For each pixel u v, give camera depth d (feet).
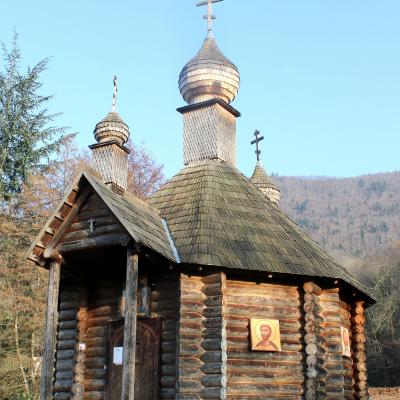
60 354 52.03
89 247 44.93
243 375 45.78
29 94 108.88
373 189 640.58
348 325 58.44
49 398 42.96
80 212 46.55
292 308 49.52
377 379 146.92
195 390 44.04
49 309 45.24
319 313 50.26
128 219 44.73
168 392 45.44
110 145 57.62
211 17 75.41
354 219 526.16
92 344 50.75
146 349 47.29
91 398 49.08
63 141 108.58
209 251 47.39
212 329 45.65
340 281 51.83
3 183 101.14
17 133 104.78
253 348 46.34
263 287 49.24
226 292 47.70
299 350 48.34
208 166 61.72
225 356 44.86
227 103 69.21
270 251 50.39
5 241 91.76
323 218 555.28
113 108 62.18
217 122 66.03
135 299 42.09
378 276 159.22
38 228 91.86
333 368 49.52
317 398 46.78
